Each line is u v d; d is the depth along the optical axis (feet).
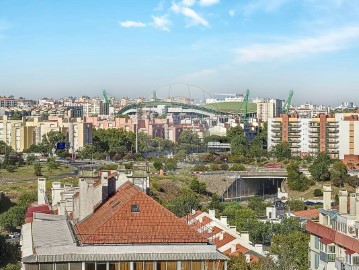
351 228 471.62
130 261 300.40
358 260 446.19
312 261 535.19
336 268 472.85
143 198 323.78
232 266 467.11
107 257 299.79
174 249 306.35
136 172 456.45
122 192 354.13
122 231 309.42
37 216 388.57
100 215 334.44
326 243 496.64
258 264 484.74
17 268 598.75
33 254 296.10
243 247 579.48
